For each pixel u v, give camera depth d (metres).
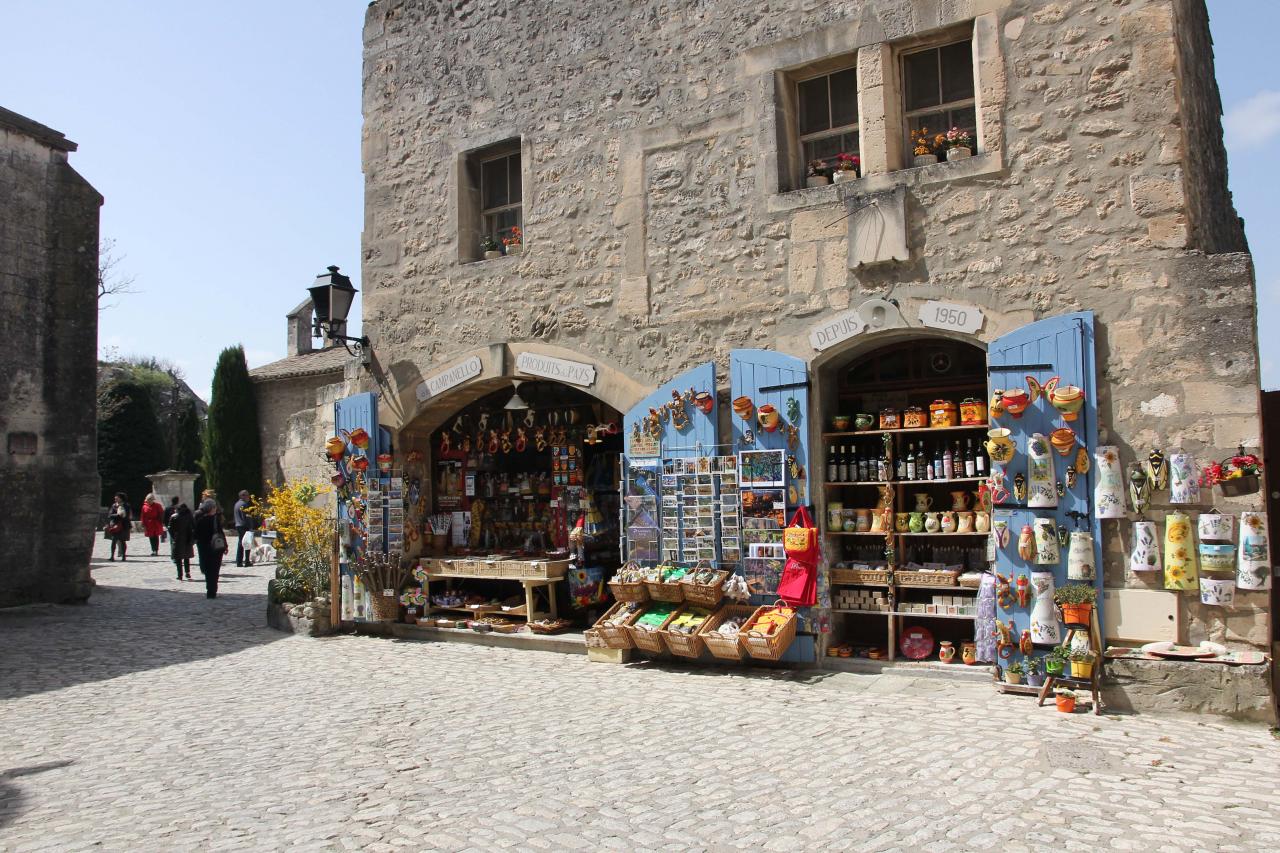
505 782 4.91
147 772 5.29
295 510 10.80
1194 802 4.27
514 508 10.08
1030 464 6.52
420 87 10.08
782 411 7.53
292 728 6.18
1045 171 6.70
